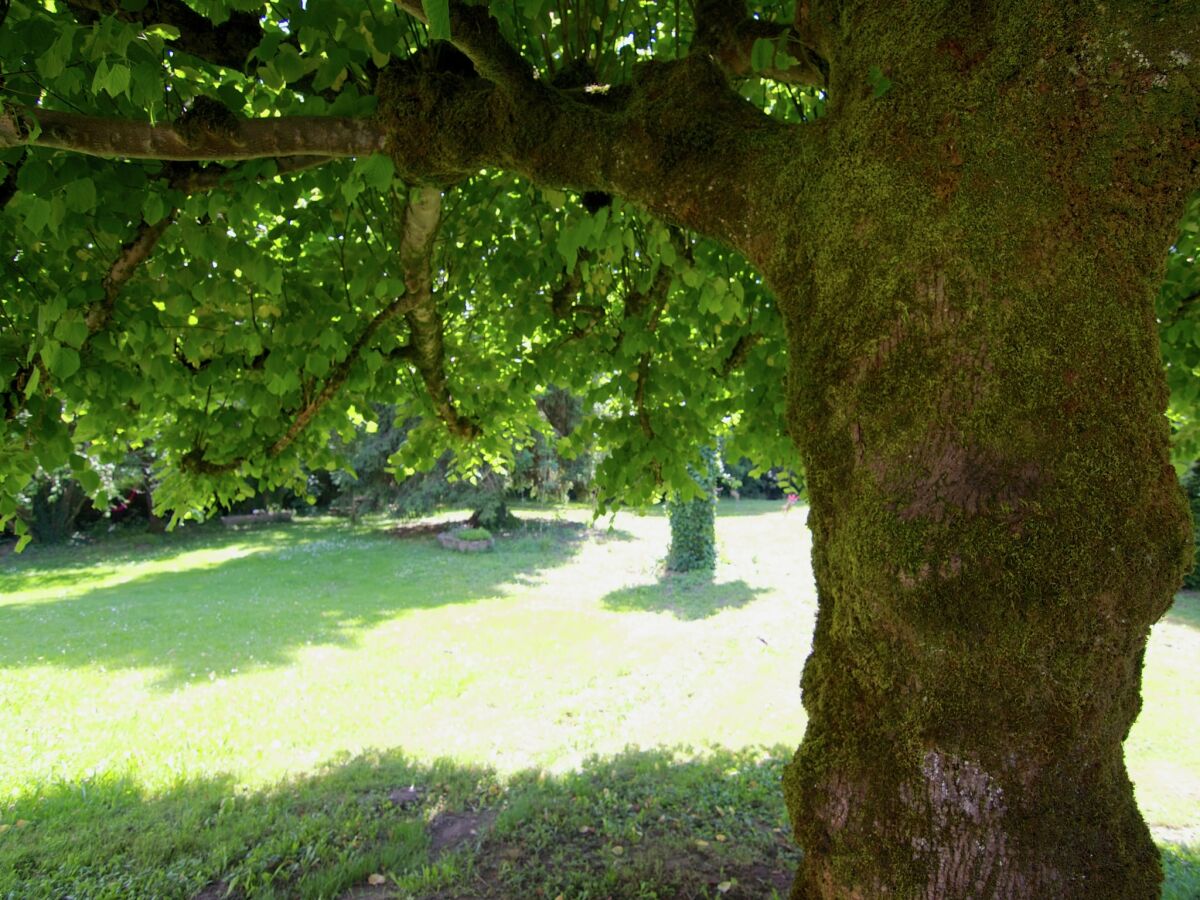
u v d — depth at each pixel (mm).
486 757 5660
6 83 2111
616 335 4445
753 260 1657
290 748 5906
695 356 4785
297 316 3660
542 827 4477
